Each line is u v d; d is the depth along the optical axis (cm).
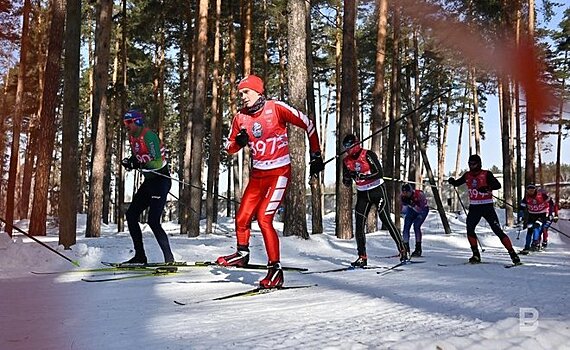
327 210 4044
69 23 920
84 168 3522
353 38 1373
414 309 401
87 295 485
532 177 1883
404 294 484
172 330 324
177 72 3172
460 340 276
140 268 678
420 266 794
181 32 2512
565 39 2456
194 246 1009
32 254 724
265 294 489
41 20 2364
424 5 1599
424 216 1044
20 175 3078
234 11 2394
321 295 479
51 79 1405
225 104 2977
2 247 722
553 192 3169
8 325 343
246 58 2194
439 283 575
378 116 1633
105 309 407
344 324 338
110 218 3897
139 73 2911
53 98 1423
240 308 409
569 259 980
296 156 1242
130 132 696
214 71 2153
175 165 4494
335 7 2459
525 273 696
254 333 311
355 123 2084
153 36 2686
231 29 2345
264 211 509
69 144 911
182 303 438
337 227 1417
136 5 2512
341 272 705
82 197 3497
